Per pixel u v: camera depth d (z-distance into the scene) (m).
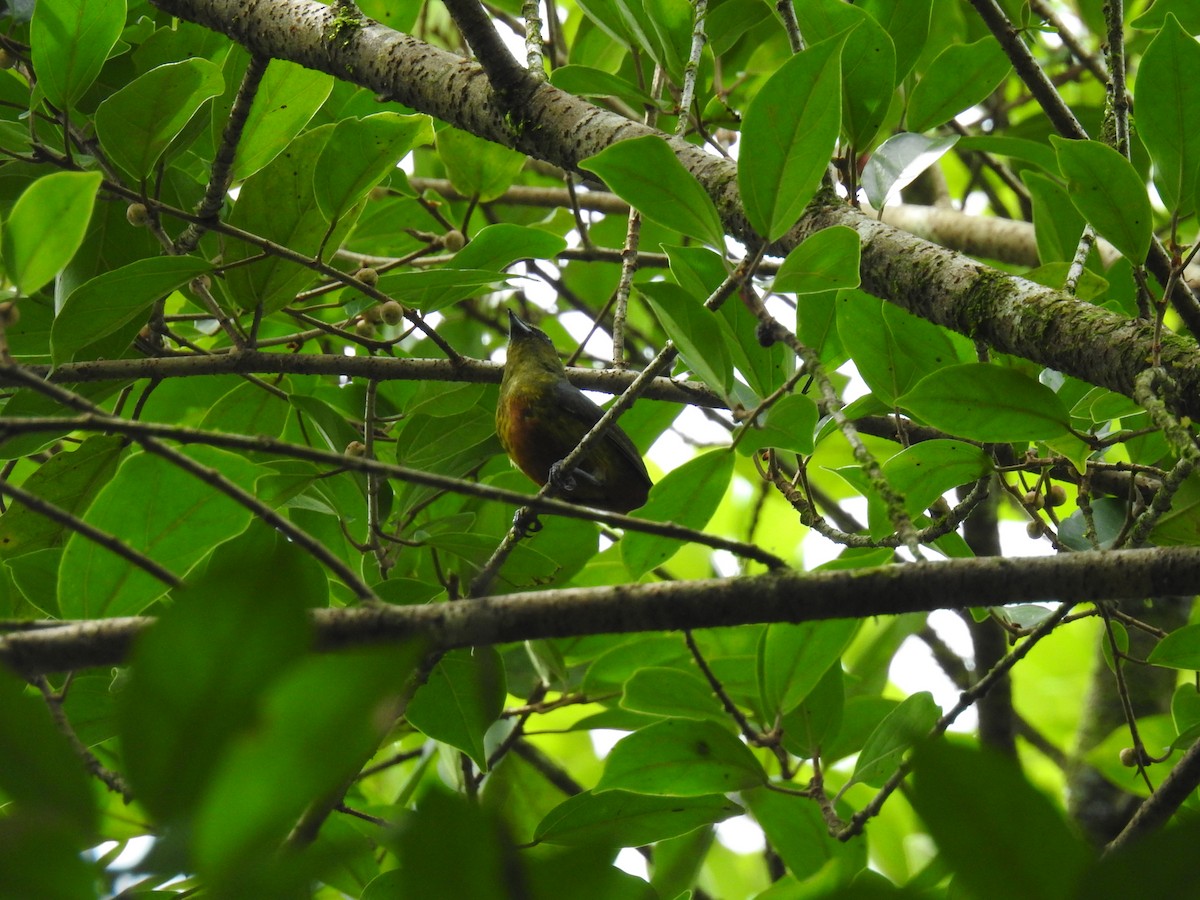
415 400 7.92
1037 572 4.35
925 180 13.34
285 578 1.94
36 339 7.57
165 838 1.94
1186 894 1.95
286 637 1.94
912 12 8.00
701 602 4.43
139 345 7.93
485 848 2.13
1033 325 5.85
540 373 9.95
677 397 8.29
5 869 1.94
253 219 7.16
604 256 9.79
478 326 12.66
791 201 5.09
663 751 7.33
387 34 7.38
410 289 7.02
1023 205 12.17
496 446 9.97
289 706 1.94
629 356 12.73
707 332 5.28
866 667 11.08
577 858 2.26
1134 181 5.53
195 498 5.23
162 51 8.01
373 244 10.52
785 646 7.41
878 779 7.27
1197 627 6.73
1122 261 7.95
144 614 5.65
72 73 6.40
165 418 9.02
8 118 7.72
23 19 7.79
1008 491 7.08
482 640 4.45
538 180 13.46
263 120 7.16
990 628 9.24
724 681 8.61
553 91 7.06
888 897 2.13
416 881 2.13
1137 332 5.57
